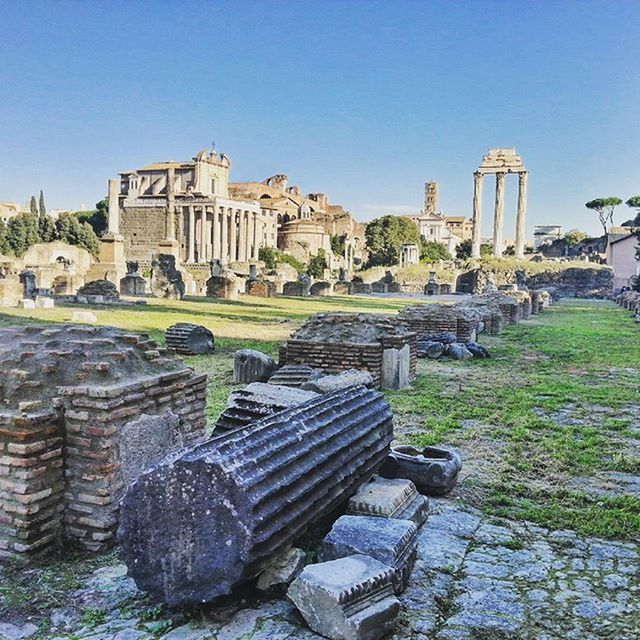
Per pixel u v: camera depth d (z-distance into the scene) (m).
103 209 116.00
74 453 5.39
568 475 7.86
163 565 4.25
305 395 7.14
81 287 35.34
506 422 10.41
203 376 6.79
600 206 128.62
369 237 113.31
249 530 4.09
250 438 4.73
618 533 6.05
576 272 82.12
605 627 4.38
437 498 6.90
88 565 5.12
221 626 4.15
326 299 48.00
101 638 4.04
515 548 5.68
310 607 4.10
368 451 6.03
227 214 105.50
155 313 27.30
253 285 45.94
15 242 78.25
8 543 5.14
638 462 8.31
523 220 101.25
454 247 147.25
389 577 4.37
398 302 48.59
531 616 4.51
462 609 4.58
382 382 13.13
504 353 20.05
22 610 4.39
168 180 107.81
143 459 5.80
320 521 5.43
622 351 20.83
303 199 140.38
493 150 102.12
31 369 5.62
